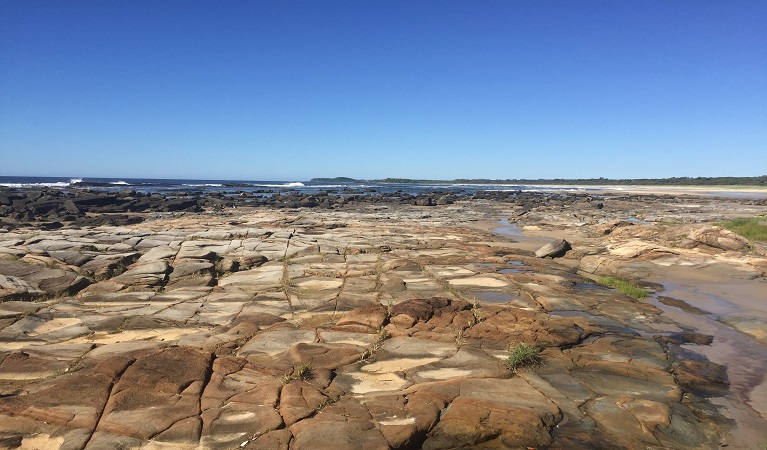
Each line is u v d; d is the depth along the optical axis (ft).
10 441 16.89
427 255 61.57
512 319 33.40
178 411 19.10
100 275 46.21
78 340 28.66
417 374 23.95
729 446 18.65
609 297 42.52
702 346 30.40
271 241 64.95
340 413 19.29
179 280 45.91
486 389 22.07
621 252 59.21
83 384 20.71
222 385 21.58
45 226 87.71
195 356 24.17
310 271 49.73
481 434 18.49
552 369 25.09
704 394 23.32
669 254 56.44
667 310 39.40
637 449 18.10
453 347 27.73
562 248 64.64
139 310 34.99
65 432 17.54
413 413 19.47
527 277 49.21
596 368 25.61
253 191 258.78
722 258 54.65
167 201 145.18
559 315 36.09
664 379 24.50
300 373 23.06
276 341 28.30
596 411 20.72
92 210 130.62
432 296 40.98
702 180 496.64
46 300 38.32
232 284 44.73
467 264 56.29
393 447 17.31
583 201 194.59
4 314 32.60
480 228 101.96
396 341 28.55
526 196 232.73
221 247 59.77
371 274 49.29
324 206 162.20
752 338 32.09
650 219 114.93
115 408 19.04
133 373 21.83
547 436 18.65
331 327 31.40
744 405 22.18
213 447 16.97
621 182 589.32
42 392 19.99
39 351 25.67
